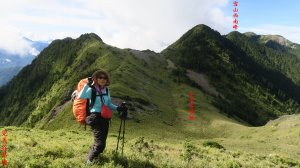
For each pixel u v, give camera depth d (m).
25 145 14.19
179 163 12.39
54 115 172.50
